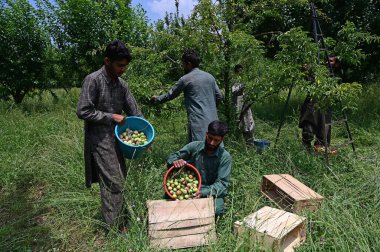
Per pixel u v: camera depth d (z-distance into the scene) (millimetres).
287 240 3256
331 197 3896
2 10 9602
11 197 4641
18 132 6875
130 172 4434
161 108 5664
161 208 3303
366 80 10703
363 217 3520
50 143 6215
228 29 5512
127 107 3746
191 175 3693
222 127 3486
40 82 10203
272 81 5035
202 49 5516
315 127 5758
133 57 5824
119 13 9219
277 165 4828
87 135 3430
